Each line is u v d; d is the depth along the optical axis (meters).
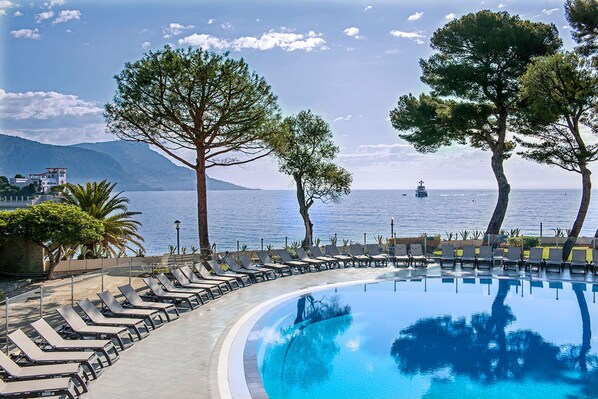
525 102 23.67
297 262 20.28
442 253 22.03
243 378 8.77
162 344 10.77
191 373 9.01
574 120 22.41
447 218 79.62
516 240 23.66
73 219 18.80
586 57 23.66
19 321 11.64
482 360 10.95
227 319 13.00
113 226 26.52
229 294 16.25
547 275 19.25
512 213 89.56
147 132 20.31
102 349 9.19
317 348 11.87
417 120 26.03
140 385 8.40
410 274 19.92
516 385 9.48
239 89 19.83
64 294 14.47
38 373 7.64
